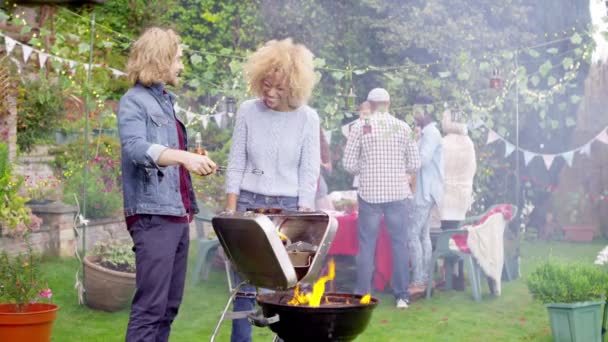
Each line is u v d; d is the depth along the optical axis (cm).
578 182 1045
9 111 754
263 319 281
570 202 1025
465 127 662
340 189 1030
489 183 963
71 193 793
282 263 280
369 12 1093
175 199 324
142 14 1151
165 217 322
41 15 681
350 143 568
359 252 571
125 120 317
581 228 988
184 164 296
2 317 401
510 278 683
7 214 652
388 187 559
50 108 893
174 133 333
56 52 607
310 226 319
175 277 340
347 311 281
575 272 459
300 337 287
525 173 1041
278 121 374
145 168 317
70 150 889
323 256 298
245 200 375
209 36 1150
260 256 286
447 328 516
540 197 1015
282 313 285
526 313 561
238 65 655
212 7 1160
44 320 411
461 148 656
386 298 609
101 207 796
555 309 448
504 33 1009
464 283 656
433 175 610
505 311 568
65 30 724
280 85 363
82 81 629
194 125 785
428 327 520
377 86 1086
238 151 380
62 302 569
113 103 992
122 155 325
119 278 539
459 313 562
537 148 1039
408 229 614
